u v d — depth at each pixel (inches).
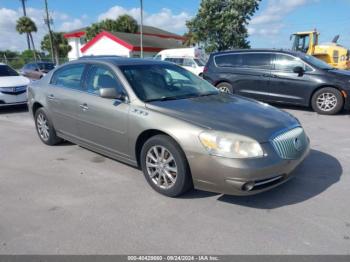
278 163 131.8
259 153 128.9
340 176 171.8
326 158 200.2
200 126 134.8
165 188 148.4
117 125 164.9
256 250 110.6
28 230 123.5
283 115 158.2
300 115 346.0
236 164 126.1
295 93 361.4
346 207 139.0
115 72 174.1
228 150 127.6
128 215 133.8
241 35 1048.8
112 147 174.2
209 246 113.0
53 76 221.0
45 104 219.3
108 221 129.4
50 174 178.4
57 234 120.7
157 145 147.3
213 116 143.1
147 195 151.3
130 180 168.4
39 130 236.7
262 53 383.2
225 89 409.4
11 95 359.3
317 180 166.6
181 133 136.6
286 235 119.0
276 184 137.3
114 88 163.8
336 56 738.2
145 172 156.9
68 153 213.5
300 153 145.2
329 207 139.0
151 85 171.9
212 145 129.6
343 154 208.4
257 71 382.9
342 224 125.9
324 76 343.3
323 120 318.7
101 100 174.6
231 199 145.8
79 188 159.9
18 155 211.3
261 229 122.8
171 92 174.2
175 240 116.6
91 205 142.6
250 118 144.8
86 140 191.9
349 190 155.0
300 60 358.3
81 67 197.6
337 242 114.6
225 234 119.8
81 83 193.2
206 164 131.3
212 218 130.8
